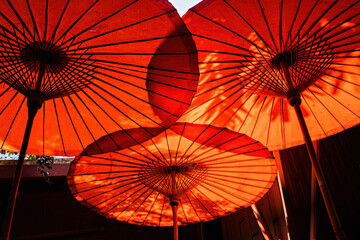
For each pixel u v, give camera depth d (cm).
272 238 703
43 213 891
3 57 361
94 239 916
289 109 522
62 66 379
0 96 416
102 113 436
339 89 485
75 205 936
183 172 520
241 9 404
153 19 354
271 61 443
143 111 427
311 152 382
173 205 509
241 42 436
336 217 338
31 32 355
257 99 513
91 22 352
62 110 437
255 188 547
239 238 864
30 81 367
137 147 490
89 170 509
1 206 863
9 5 335
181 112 411
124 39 369
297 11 403
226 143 484
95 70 397
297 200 664
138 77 402
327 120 512
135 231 982
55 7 338
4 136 433
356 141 646
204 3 399
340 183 634
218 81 479
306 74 431
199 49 444
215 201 572
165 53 378
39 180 901
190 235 973
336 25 412
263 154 494
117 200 554
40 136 446
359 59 447
